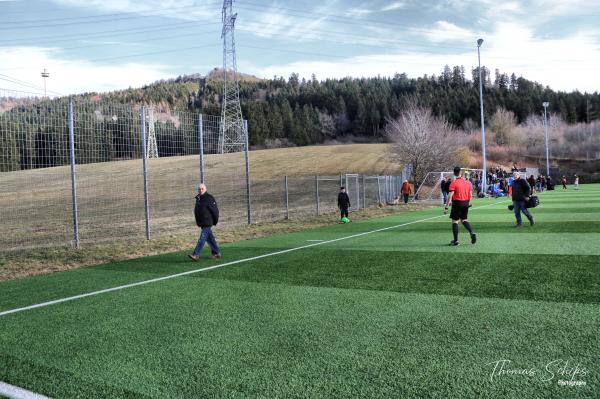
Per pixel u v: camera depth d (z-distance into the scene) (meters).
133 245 12.88
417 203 30.16
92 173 41.25
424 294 6.29
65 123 14.57
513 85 164.62
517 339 4.40
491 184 36.94
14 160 14.02
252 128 116.06
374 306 5.79
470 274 7.48
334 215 21.95
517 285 6.57
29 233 17.80
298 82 198.62
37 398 3.56
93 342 4.82
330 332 4.84
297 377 3.76
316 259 9.60
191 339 4.79
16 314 6.11
